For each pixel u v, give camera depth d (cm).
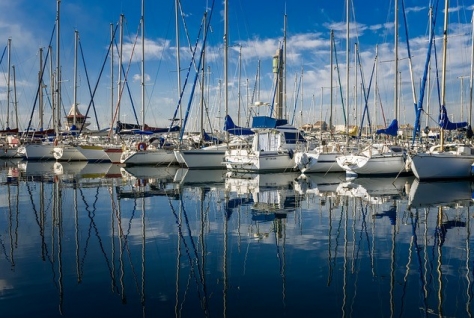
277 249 944
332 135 3547
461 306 625
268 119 2872
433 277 754
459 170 2297
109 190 1989
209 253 911
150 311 611
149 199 1706
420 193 1862
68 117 4816
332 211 1416
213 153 3103
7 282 727
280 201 1645
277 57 3703
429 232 1100
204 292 685
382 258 870
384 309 616
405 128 3306
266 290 695
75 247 955
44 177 2600
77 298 659
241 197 1761
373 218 1291
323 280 741
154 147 3572
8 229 1135
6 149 4503
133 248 950
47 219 1277
